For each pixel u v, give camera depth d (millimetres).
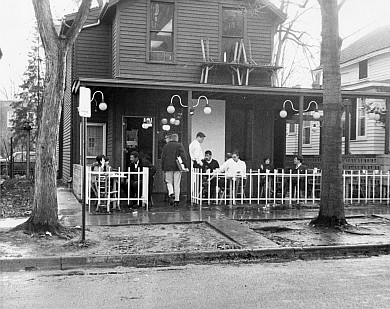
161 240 9664
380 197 15180
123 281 7188
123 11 18000
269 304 5926
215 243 9445
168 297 6281
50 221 9852
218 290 6629
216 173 14062
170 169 14141
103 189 14297
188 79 18547
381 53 25156
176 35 18469
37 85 37812
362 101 22750
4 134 50562
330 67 11102
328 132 11141
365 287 6742
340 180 11141
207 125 18312
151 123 17938
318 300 6090
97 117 19266
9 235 9617
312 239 9938
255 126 18562
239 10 19188
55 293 6504
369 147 22562
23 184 24438
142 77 18125
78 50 19531
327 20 11109
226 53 19016
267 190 14656
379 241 9836
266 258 8969
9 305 5941
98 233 10250
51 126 9883
